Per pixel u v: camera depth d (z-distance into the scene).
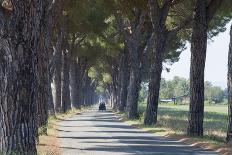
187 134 53.06
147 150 40.28
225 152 37.72
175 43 95.38
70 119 99.25
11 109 24.64
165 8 69.44
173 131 59.84
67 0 75.44
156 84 73.12
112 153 37.69
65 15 83.50
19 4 24.45
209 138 49.91
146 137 54.31
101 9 85.69
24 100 24.78
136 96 95.50
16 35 24.48
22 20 24.53
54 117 95.12
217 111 176.50
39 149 34.72
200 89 52.50
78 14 80.50
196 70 52.19
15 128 24.67
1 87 24.73
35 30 25.11
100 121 91.38
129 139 51.53
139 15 87.12
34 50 25.14
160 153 37.94
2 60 24.67
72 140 49.53
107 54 146.12
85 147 42.44
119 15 89.06
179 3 72.62
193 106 52.66
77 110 158.88
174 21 81.56
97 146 43.53
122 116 111.31
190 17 72.75
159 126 70.00
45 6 51.91
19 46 24.52
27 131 24.95
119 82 153.25
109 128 70.00
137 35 90.25
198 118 52.56
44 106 54.72
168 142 48.16
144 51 92.00
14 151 24.58
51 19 60.72
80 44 129.50
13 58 24.48
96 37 113.06
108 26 98.38
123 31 91.38
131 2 72.94
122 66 145.62
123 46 127.38
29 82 24.92
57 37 94.25
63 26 90.44
